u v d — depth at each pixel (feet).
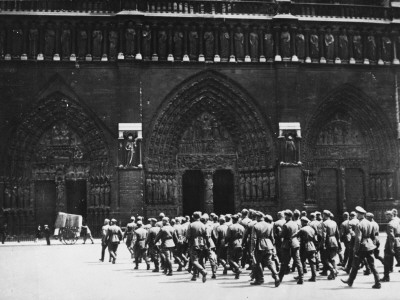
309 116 171.63
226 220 83.97
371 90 176.04
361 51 175.94
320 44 173.47
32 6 162.30
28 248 137.59
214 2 169.48
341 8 175.73
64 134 166.91
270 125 169.37
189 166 170.81
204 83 169.58
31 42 161.89
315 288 65.57
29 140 164.66
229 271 85.92
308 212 169.27
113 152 163.32
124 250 136.67
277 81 169.27
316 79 172.65
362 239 65.16
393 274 78.23
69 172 166.30
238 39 169.89
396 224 71.05
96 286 70.64
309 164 173.88
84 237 153.38
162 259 83.35
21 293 65.16
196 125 172.45
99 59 163.63
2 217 158.92
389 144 177.17
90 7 164.96
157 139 165.99
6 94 160.66
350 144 178.60
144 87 165.27
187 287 68.28
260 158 169.89
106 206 162.50
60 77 162.61
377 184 177.37
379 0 182.60
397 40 178.19
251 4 171.12
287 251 69.62
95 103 163.32
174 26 167.53
